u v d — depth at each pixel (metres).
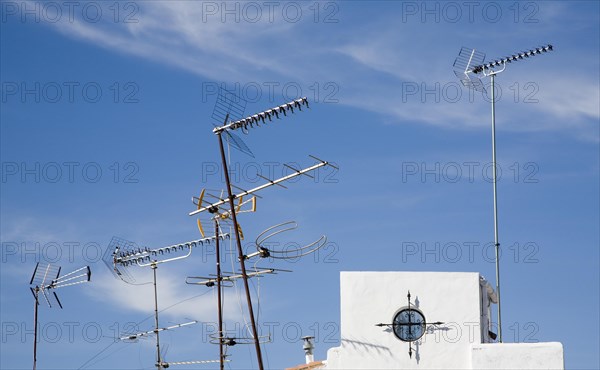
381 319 114.44
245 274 108.62
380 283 114.94
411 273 115.00
